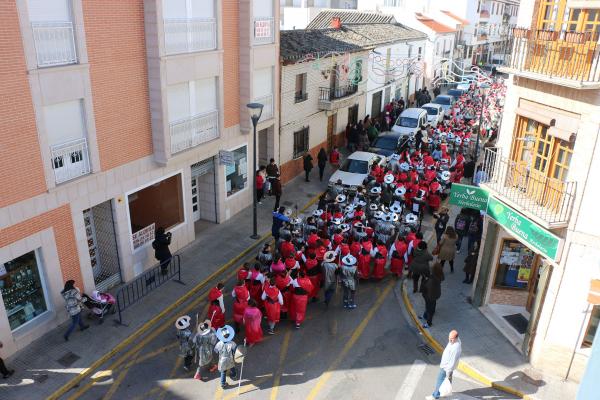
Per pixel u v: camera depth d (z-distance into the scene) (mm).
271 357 11484
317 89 23688
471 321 12844
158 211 15156
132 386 10477
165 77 13445
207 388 10461
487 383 10734
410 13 39469
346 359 11484
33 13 10320
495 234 12586
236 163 18344
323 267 13352
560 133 10172
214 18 15078
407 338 12328
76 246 12242
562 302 10367
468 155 24797
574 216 9828
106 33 11945
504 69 11312
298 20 42938
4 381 10367
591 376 7664
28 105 10359
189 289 14023
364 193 18172
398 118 28922
